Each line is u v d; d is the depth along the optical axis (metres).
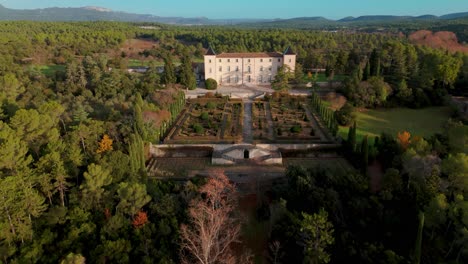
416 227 45.38
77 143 64.75
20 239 43.50
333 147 80.25
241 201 62.78
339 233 46.38
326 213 43.59
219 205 54.53
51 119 65.75
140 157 67.25
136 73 141.88
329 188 54.06
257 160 76.69
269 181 67.88
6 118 73.00
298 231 45.19
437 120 100.00
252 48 198.50
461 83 117.38
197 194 57.19
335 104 113.06
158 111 93.38
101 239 44.31
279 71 131.25
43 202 46.91
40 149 60.34
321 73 163.12
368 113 107.94
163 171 72.38
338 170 64.81
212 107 112.56
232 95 130.00
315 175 60.16
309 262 40.56
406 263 38.41
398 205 49.97
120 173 57.19
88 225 46.00
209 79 137.75
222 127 95.06
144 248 44.81
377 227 47.06
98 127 70.75
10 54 135.62
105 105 93.19
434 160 52.62
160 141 84.94
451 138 61.44
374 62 127.00
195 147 81.31
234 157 77.31
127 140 72.38
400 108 112.00
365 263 40.41
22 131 58.38
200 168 74.25
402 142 68.19
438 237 43.22
